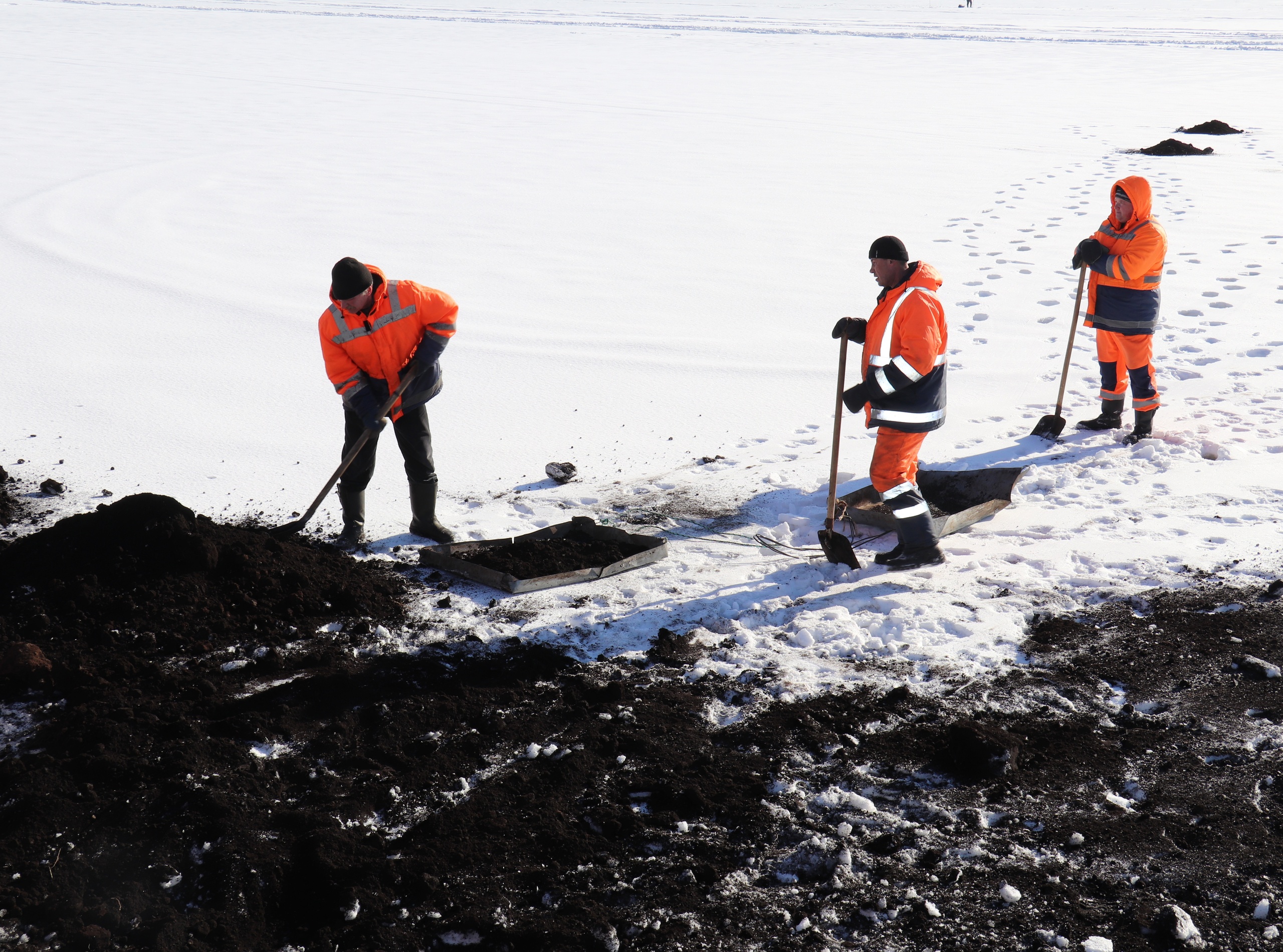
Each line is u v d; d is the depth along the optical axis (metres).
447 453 6.36
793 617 4.38
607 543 5.08
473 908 2.76
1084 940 2.62
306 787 3.24
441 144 17.73
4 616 4.06
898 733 3.54
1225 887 2.79
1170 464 5.96
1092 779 3.29
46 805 3.03
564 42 37.25
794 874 2.89
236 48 33.16
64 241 11.14
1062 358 8.10
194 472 5.91
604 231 12.17
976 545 5.05
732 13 58.06
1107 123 20.27
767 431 6.74
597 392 7.41
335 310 4.60
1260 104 22.45
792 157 16.81
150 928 2.64
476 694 3.78
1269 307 9.09
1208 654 3.98
